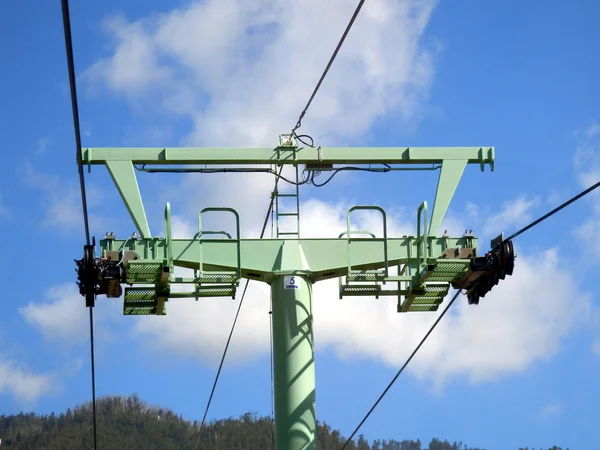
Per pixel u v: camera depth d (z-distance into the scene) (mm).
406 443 102312
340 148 26000
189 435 137250
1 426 144375
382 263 24703
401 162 26109
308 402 23953
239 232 24406
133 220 24641
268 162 25719
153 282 24141
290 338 24109
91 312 24297
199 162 25562
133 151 25297
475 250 24328
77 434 139875
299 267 24406
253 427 127375
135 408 148250
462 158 26188
